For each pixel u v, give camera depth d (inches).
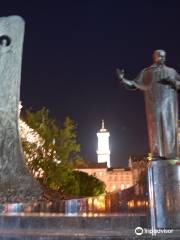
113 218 326.6
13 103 487.5
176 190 331.3
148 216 328.8
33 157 1124.5
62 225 319.9
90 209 370.6
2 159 454.3
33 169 1111.6
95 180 1923.0
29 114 1492.4
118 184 3794.3
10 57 498.6
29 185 446.6
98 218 326.6
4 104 481.1
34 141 1141.1
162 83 367.6
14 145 469.1
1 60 493.7
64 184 1482.5
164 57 380.2
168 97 364.8
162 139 357.4
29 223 317.4
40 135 1358.3
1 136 466.0
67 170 1515.7
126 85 377.1
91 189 1887.3
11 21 510.3
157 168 339.3
